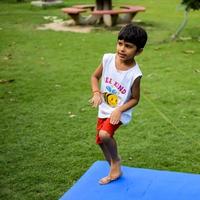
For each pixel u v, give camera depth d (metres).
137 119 5.46
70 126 5.28
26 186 4.00
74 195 3.35
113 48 9.08
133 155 4.56
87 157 4.54
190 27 11.13
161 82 6.86
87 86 6.71
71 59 8.30
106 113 3.39
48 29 11.28
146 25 11.59
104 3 12.10
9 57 8.45
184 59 8.20
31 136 5.02
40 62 8.10
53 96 6.29
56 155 4.58
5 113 5.68
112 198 3.30
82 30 11.16
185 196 3.32
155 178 3.58
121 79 3.28
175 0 16.28
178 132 5.07
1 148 4.74
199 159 4.48
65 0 17.22
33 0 17.00
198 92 6.38
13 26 11.66
